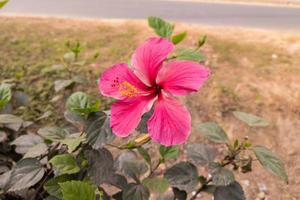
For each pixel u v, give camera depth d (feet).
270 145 13.88
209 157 5.81
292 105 15.65
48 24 21.53
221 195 5.52
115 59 17.72
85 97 5.43
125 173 6.54
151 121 4.38
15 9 24.95
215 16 28.07
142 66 4.75
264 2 34.55
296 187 12.35
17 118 6.69
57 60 17.10
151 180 6.02
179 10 29.19
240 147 5.63
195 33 21.54
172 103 4.34
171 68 4.53
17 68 16.21
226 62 18.35
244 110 15.26
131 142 5.17
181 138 4.17
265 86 16.75
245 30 23.66
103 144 4.75
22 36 19.25
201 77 4.29
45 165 6.16
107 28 21.59
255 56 19.33
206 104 15.35
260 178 12.57
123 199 5.90
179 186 5.68
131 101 4.64
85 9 26.78
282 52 20.10
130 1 30.71
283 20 28.25
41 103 14.53
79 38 19.71
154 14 27.22
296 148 13.79
